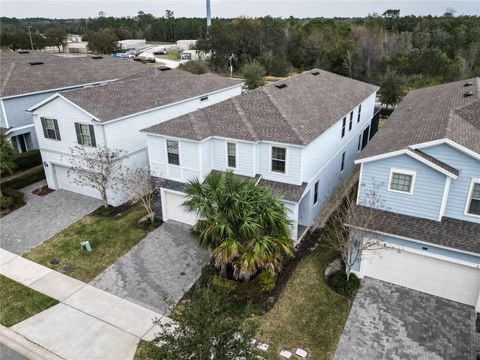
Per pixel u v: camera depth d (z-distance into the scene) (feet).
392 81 140.77
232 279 50.80
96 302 50.16
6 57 114.93
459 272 47.06
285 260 55.67
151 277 54.75
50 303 50.14
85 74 112.88
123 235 65.26
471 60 186.70
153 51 350.84
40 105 75.10
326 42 246.88
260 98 68.39
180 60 292.40
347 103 80.28
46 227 68.54
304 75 89.40
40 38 316.60
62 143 77.10
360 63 193.67
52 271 56.59
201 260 58.23
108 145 72.08
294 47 251.39
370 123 102.58
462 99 69.62
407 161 47.88
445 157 47.01
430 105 73.77
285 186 59.72
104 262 58.39
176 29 465.06
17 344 44.01
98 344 43.68
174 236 64.64
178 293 51.42
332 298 49.44
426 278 49.52
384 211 51.75
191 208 49.01
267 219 46.60
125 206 75.31
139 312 48.34
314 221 68.49
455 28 239.09
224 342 30.14
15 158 88.53
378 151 51.44
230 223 46.65
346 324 45.44
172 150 64.90
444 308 47.67
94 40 317.01
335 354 41.52
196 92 96.27
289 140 57.16
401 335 43.83
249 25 266.77
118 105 76.38
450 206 48.19
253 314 46.60
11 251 61.72
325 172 70.90
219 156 63.87
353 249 51.26
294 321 45.85
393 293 50.26
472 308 47.65
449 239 45.98
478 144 47.83
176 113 88.74
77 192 81.87
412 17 302.04
